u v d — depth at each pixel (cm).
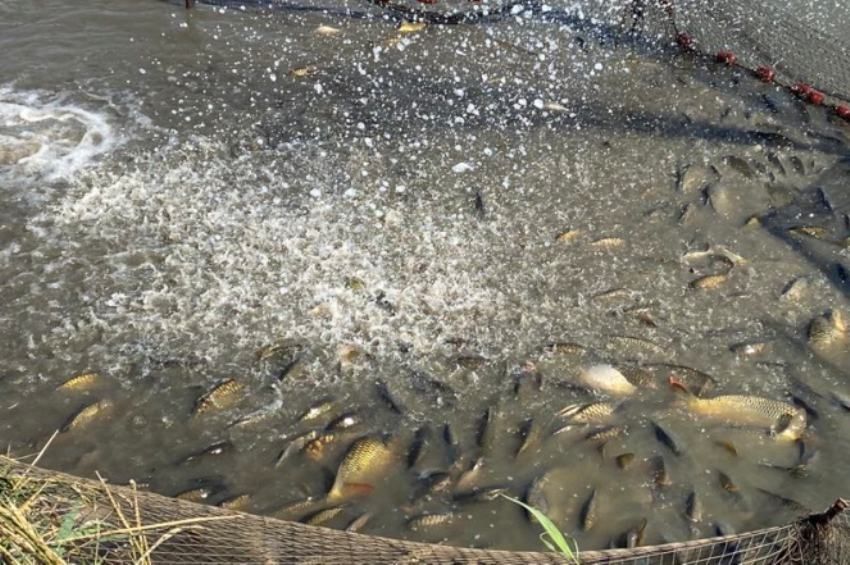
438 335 504
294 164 635
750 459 444
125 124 671
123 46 769
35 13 809
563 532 406
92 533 283
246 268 543
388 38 802
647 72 764
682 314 526
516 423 457
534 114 705
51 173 616
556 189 623
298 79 736
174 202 593
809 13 849
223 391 466
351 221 583
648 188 627
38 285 527
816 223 600
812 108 721
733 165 653
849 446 451
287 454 438
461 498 419
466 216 593
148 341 495
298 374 478
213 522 331
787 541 360
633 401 471
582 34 816
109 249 555
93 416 454
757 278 554
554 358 492
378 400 467
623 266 559
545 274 548
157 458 435
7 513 262
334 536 339
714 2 859
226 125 675
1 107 681
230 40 787
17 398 461
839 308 534
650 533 407
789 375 490
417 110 705
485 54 784
